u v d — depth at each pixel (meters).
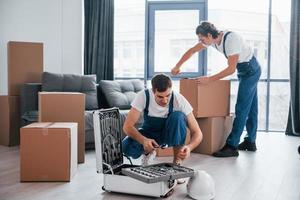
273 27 4.94
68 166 2.42
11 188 2.26
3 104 3.89
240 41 3.28
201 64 5.13
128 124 2.30
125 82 4.46
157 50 5.31
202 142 3.48
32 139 2.41
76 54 5.10
